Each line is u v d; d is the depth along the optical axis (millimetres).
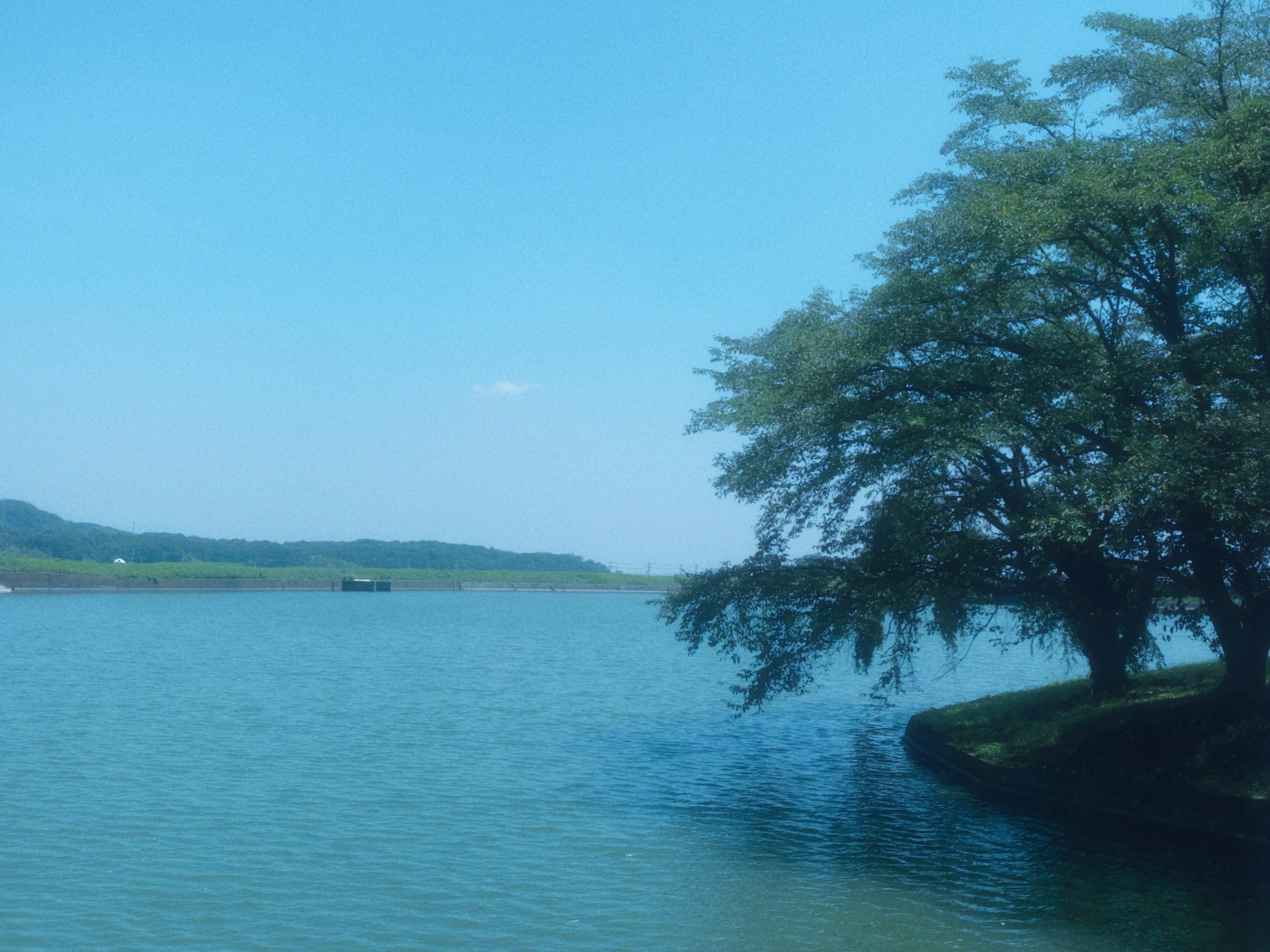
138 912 16688
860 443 23656
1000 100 25422
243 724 34500
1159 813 22688
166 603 117562
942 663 65188
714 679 53000
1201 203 19562
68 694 40781
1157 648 30500
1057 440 22219
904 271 23562
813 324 25031
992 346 23641
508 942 15742
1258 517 19406
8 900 17109
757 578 26969
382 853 20078
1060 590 26062
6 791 24219
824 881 18812
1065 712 29562
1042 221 20625
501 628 91688
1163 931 16203
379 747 30844
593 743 32781
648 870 19391
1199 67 23250
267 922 16375
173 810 22875
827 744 33906
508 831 21906
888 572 25953
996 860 20109
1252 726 22859
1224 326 22281
